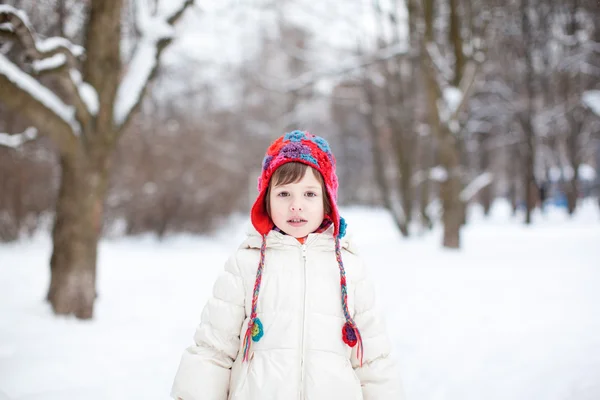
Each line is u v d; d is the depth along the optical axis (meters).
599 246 9.82
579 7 16.44
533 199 18.56
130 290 6.70
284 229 1.71
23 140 6.37
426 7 10.41
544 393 2.86
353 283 1.73
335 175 1.81
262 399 1.47
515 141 21.23
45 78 8.02
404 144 15.77
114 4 4.70
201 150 16.59
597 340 3.69
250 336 1.56
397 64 14.80
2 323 4.25
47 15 5.98
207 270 8.90
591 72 17.97
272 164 1.70
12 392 2.90
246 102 22.09
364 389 1.67
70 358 3.54
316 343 1.57
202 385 1.56
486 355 3.62
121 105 4.91
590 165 28.92
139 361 3.66
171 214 15.72
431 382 3.24
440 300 5.64
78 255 4.70
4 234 11.73
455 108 10.59
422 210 16.58
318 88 14.93
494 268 7.88
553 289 5.89
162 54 5.39
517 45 17.17
